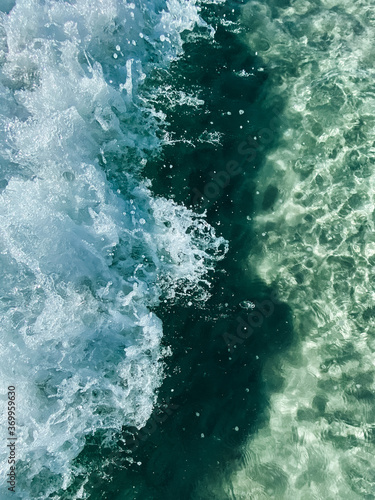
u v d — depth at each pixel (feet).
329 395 10.82
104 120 13.41
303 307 11.76
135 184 12.93
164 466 10.07
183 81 14.75
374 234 12.45
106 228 11.86
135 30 15.24
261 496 9.76
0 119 12.33
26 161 12.26
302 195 13.12
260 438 10.37
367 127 13.88
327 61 15.28
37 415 10.10
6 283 10.90
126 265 11.89
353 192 13.03
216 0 16.46
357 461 10.11
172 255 12.16
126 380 10.73
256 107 14.40
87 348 10.91
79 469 10.02
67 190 12.06
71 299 11.03
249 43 15.72
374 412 10.58
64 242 11.47
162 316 11.44
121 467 10.07
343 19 16.21
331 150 13.65
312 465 10.09
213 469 10.04
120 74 14.69
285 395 10.83
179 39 15.57
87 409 10.39
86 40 14.57
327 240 12.51
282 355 11.23
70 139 12.73
